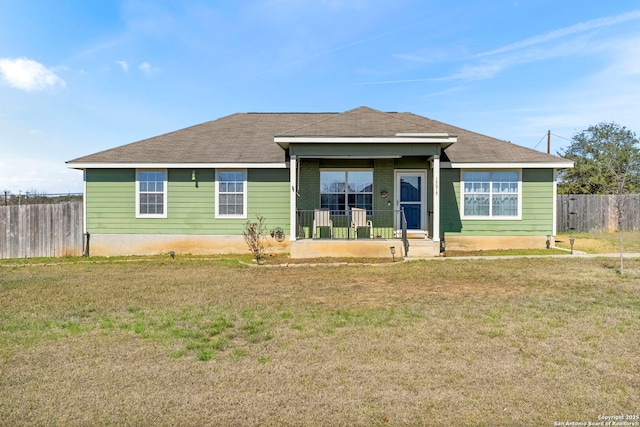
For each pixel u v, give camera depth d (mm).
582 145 34219
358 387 3535
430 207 13664
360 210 12867
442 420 3000
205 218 14000
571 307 6082
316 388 3527
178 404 3275
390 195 13719
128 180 14016
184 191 13992
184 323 5492
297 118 17422
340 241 12352
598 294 6934
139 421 3029
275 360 4160
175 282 8664
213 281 8758
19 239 14109
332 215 13727
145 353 4387
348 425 2953
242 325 5367
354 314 5859
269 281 8711
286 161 13516
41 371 3928
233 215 13977
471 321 5426
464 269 9734
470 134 15586
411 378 3701
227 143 14977
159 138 15461
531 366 3943
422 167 13688
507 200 13766
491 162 13344
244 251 13914
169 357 4273
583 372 3797
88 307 6449
